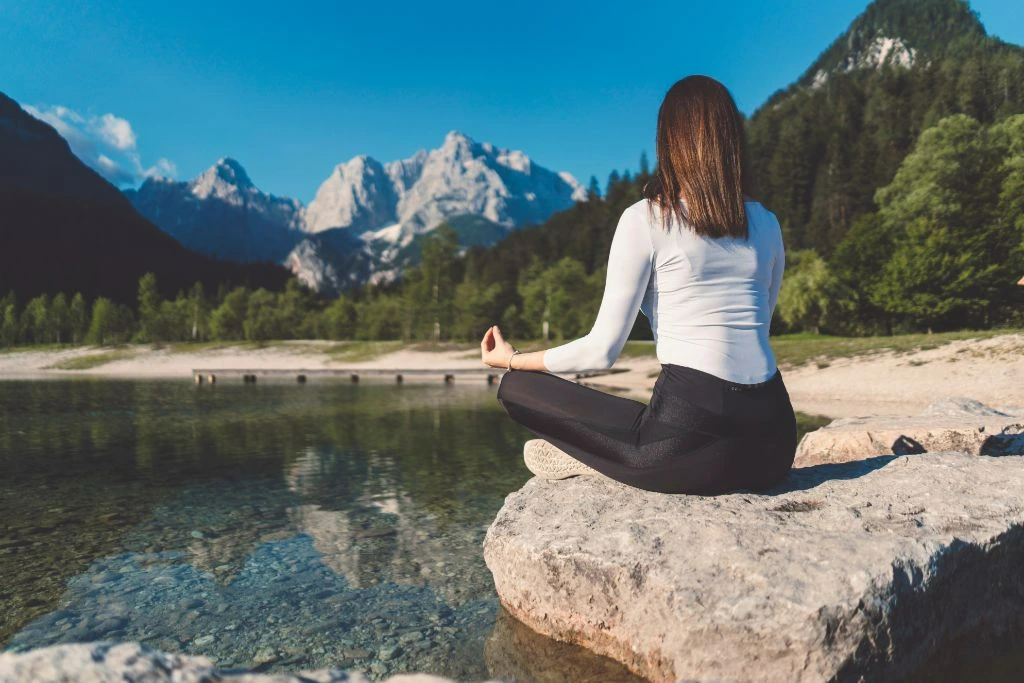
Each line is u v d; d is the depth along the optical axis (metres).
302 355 54.78
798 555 1.72
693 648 1.69
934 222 38.88
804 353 23.83
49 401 18.19
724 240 1.87
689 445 1.91
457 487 5.63
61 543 3.86
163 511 4.73
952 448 3.71
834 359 21.64
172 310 80.75
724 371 1.85
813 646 1.52
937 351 18.94
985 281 36.28
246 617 2.66
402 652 2.28
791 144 102.00
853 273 47.75
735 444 1.90
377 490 5.51
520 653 2.18
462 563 3.41
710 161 1.85
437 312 64.38
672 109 1.94
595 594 2.02
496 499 5.12
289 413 14.02
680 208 1.86
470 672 2.09
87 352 62.59
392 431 10.36
